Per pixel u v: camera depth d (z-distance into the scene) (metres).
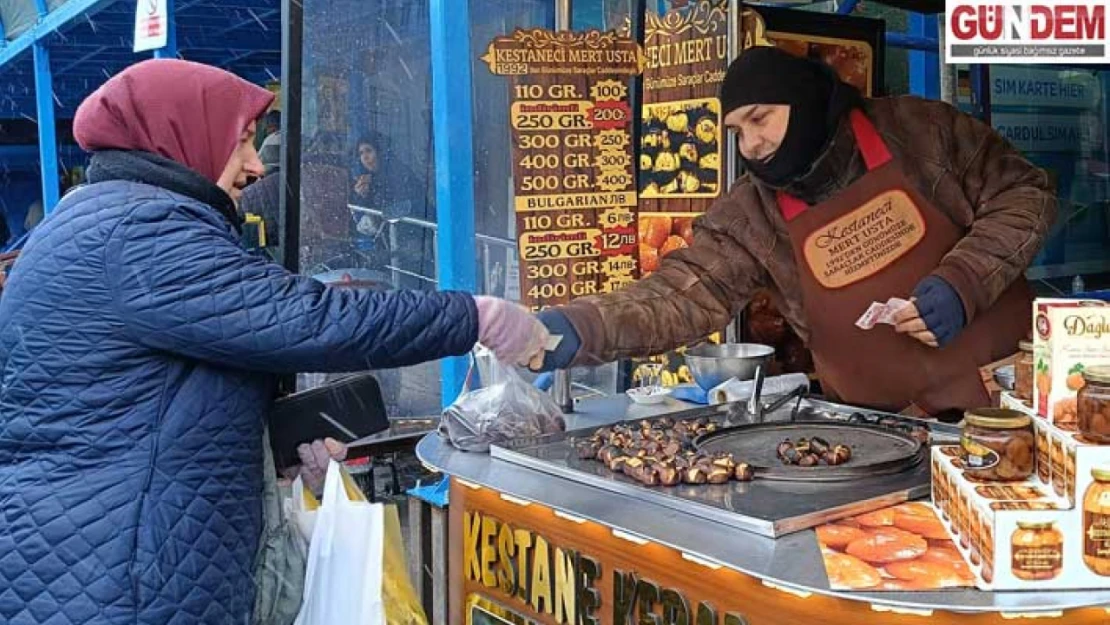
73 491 1.39
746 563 1.31
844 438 1.83
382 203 2.90
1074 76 4.66
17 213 7.56
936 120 2.26
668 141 2.85
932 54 4.73
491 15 2.82
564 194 2.52
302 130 2.79
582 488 1.71
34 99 6.92
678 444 1.79
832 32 3.09
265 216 3.09
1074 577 1.17
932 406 2.31
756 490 1.57
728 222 2.35
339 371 1.47
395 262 2.91
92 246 1.39
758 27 2.71
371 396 1.77
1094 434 1.17
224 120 1.54
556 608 1.71
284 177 2.30
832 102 2.19
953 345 2.27
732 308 2.34
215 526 1.45
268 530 1.63
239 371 1.49
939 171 2.22
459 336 1.52
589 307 2.08
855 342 2.32
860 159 2.23
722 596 1.41
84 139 1.49
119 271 1.38
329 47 2.80
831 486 1.57
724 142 2.69
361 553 1.64
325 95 2.81
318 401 1.73
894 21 4.65
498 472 1.85
